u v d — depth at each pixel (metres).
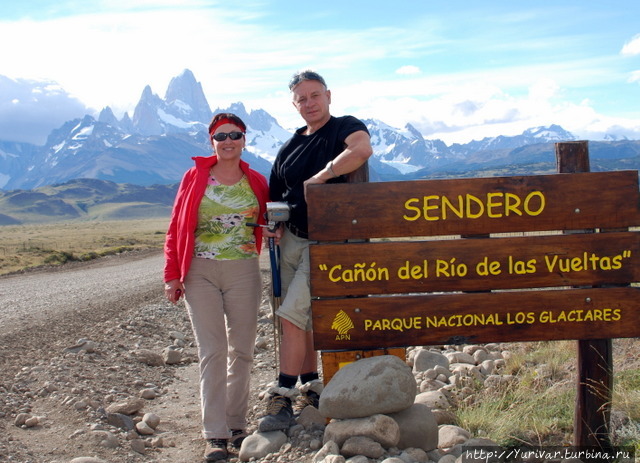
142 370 7.92
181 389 7.27
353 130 4.77
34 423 5.39
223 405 5.02
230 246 5.11
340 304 4.52
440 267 4.47
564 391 5.33
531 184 4.43
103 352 8.57
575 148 4.43
